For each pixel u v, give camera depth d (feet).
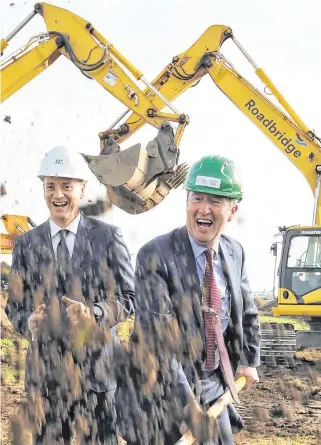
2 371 30.40
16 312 15.06
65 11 55.36
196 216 12.71
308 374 41.98
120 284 15.08
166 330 12.50
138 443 12.65
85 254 15.08
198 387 12.74
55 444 14.90
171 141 46.37
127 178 44.42
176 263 12.71
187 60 60.44
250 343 13.93
